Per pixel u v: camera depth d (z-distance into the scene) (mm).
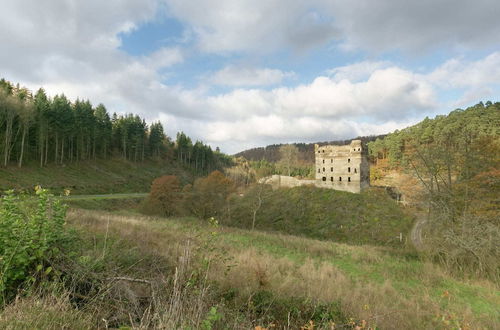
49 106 58781
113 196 49656
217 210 42656
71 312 3996
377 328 6664
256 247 17734
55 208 5402
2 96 47188
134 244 9227
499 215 18391
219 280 7340
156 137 96562
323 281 10578
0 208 4961
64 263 5031
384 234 33719
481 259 15141
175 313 3990
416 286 12828
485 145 20969
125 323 4316
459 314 8906
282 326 6070
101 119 78562
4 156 49062
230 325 4930
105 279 5102
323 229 37781
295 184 53625
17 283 4566
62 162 60781
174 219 30797
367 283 12125
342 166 50469
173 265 7098
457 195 20391
